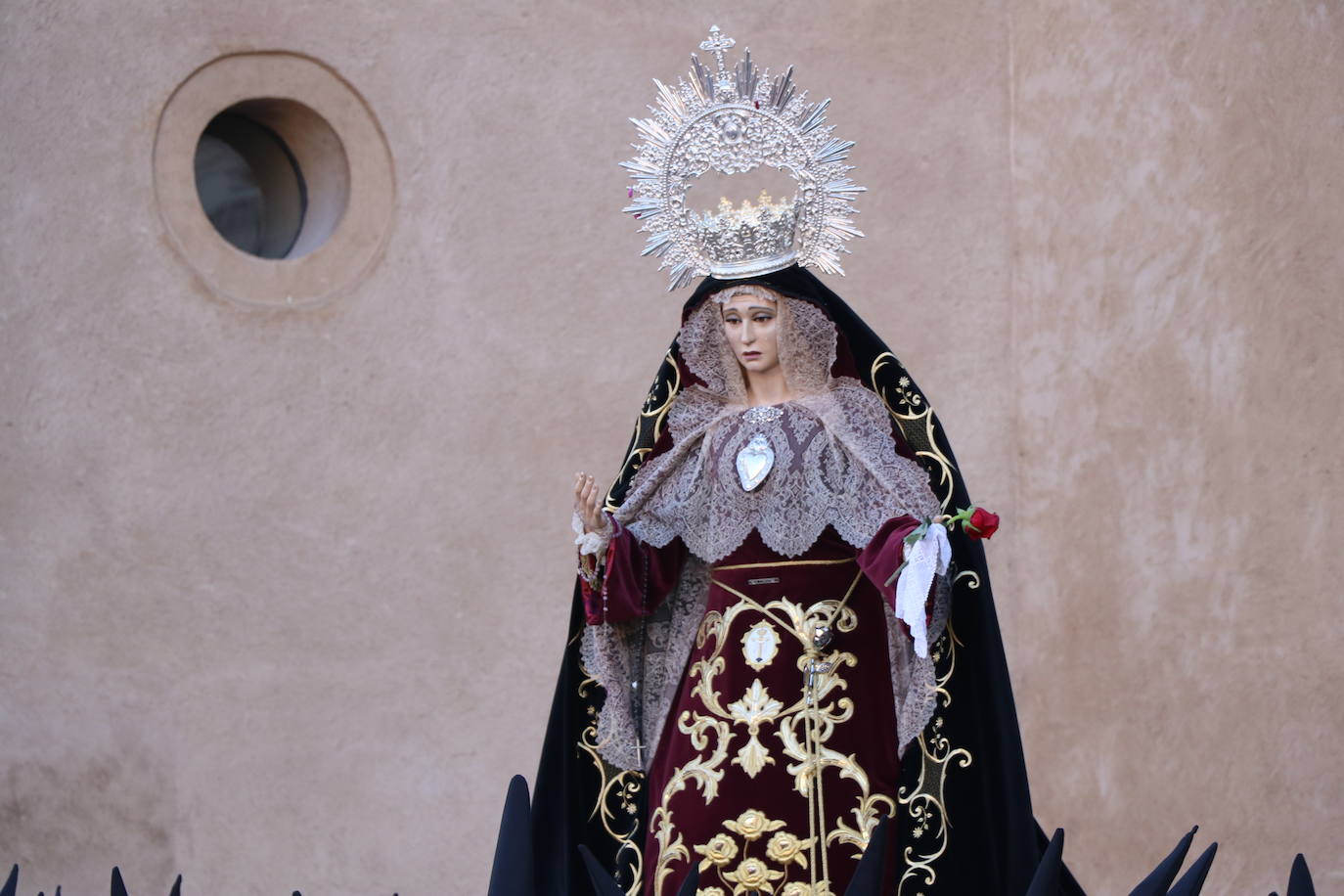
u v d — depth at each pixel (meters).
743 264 12.12
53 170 18.14
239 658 18.34
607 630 12.51
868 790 11.80
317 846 18.33
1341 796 16.53
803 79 19.61
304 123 19.14
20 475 17.92
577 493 12.12
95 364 18.19
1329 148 16.84
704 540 12.39
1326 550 16.72
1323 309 16.81
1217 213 17.61
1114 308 18.53
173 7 18.48
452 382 19.02
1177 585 17.75
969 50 19.84
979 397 19.66
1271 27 17.33
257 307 18.66
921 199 19.75
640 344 19.34
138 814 17.94
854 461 12.04
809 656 11.90
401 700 18.64
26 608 17.84
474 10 19.19
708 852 11.66
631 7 19.48
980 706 12.09
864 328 12.34
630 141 19.45
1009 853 11.91
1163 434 18.00
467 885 18.56
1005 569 19.47
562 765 12.91
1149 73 18.28
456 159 19.11
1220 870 17.14
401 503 18.83
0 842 17.59
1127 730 18.06
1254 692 17.11
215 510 18.41
